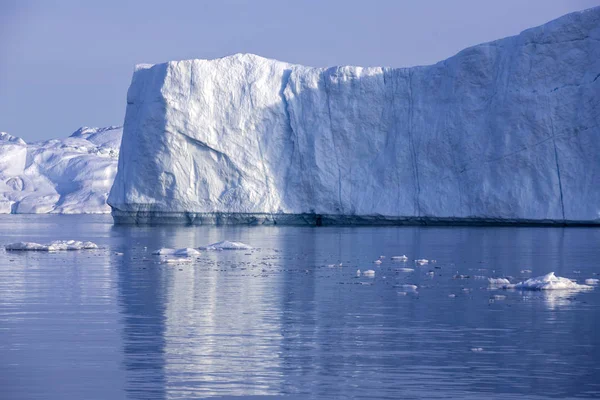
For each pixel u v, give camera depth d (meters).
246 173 163.62
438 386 32.12
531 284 56.88
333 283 60.78
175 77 163.50
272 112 165.50
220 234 130.00
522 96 145.12
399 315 46.44
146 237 122.31
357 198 161.38
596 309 48.19
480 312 47.28
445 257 82.44
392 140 162.25
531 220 142.75
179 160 162.62
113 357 36.28
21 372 33.88
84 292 55.84
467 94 153.25
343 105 164.50
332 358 36.25
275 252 90.81
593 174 139.62
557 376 33.41
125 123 172.00
